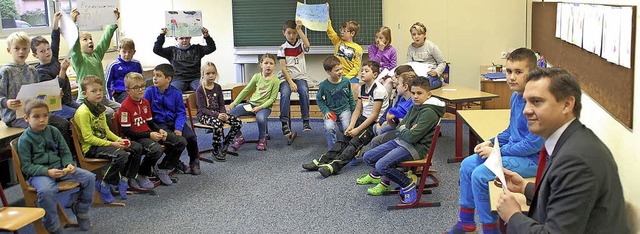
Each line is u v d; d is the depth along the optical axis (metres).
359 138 4.70
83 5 4.93
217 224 3.63
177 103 4.73
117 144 3.97
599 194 1.66
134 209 3.94
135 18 7.31
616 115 2.35
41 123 3.40
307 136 6.03
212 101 5.28
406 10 6.73
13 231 2.79
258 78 5.62
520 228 1.78
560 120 1.78
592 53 2.84
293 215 3.75
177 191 4.32
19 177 3.35
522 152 2.74
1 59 5.52
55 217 3.34
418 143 3.79
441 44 6.76
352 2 6.75
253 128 6.51
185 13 5.92
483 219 2.79
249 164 5.04
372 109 4.70
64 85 4.64
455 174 4.54
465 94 5.21
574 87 1.75
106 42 5.34
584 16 3.06
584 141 1.71
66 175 3.46
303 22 5.88
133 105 4.30
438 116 3.80
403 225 3.52
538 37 5.40
